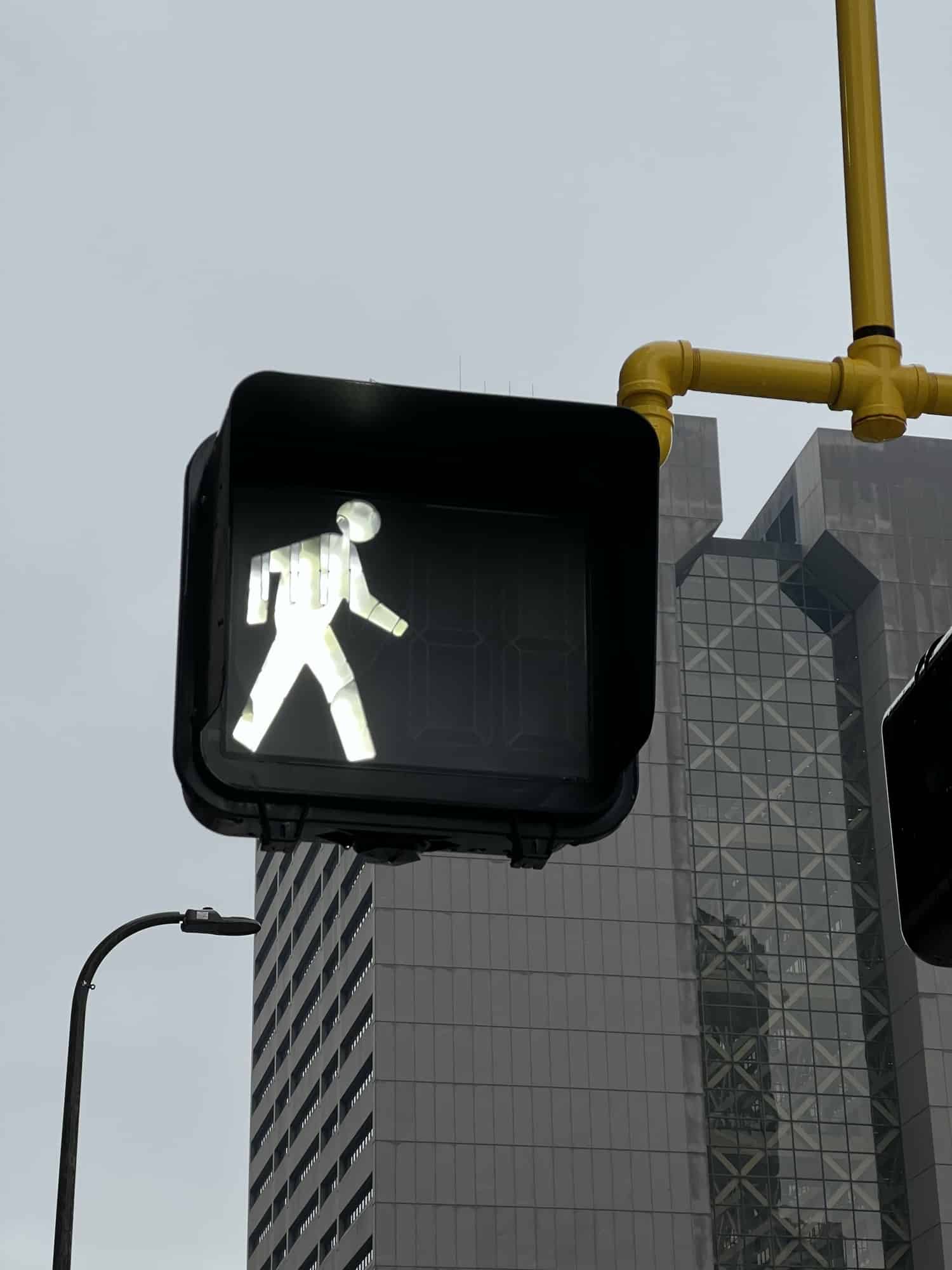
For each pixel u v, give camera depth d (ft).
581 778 14.16
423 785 13.82
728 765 571.28
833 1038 535.60
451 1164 474.90
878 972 547.08
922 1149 513.45
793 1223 508.12
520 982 499.51
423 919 503.61
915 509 588.09
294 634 14.03
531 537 14.65
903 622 574.15
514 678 14.39
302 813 13.66
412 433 14.39
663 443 16.26
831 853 563.07
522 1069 488.44
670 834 526.57
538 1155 479.00
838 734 580.30
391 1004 492.54
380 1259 462.19
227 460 13.46
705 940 544.21
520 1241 469.16
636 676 14.07
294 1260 562.25
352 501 14.46
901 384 16.49
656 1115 488.85
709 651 584.40
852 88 16.83
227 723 13.75
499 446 14.47
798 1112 522.88
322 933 576.61
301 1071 586.04
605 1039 495.82
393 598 14.29
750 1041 531.50
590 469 14.70
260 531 14.24
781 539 611.06
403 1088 482.69
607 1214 475.72
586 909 511.40
